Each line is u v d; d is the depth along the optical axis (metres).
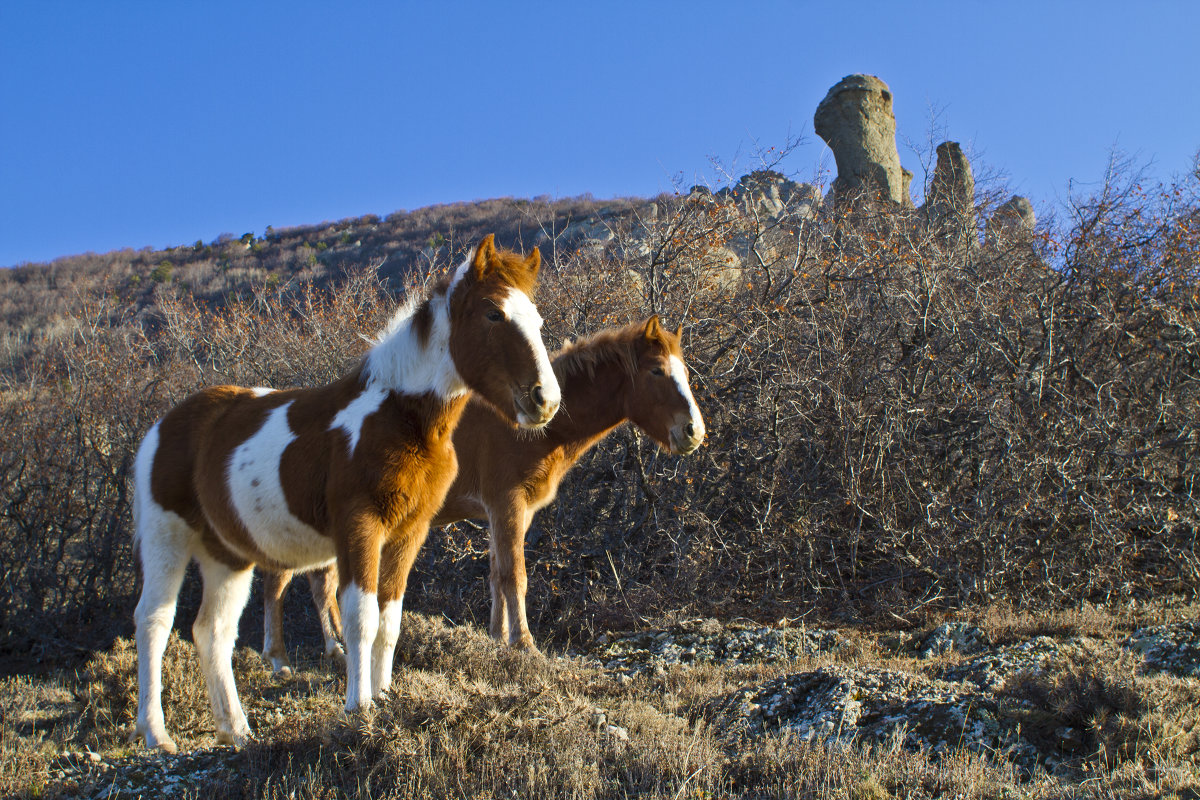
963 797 3.34
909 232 10.94
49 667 8.25
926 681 4.52
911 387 8.87
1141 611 7.05
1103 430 8.03
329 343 12.04
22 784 4.05
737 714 4.54
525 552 8.76
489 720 4.02
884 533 8.35
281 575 7.36
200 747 4.59
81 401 10.16
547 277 10.80
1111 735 3.73
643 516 8.88
